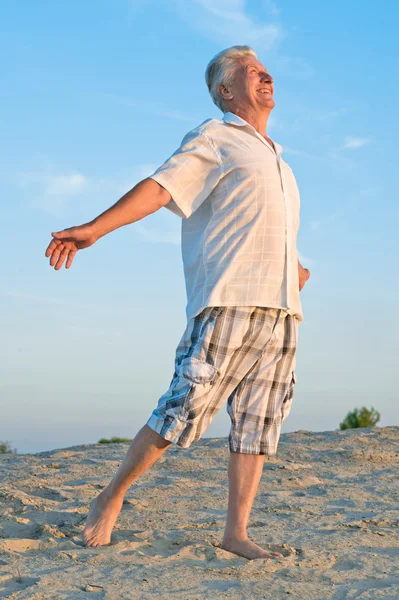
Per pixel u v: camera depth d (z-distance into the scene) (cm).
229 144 288
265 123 307
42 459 550
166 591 231
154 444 280
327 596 235
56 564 263
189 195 280
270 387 291
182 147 286
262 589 238
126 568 257
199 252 283
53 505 380
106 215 264
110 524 299
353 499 421
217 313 275
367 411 1923
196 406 272
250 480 292
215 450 579
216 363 274
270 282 279
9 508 369
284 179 292
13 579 245
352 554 290
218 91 308
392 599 233
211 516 360
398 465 550
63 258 258
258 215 280
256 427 290
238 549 287
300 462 552
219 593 232
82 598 221
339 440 645
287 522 355
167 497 409
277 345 289
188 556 280
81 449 612
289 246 286
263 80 304
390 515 373
